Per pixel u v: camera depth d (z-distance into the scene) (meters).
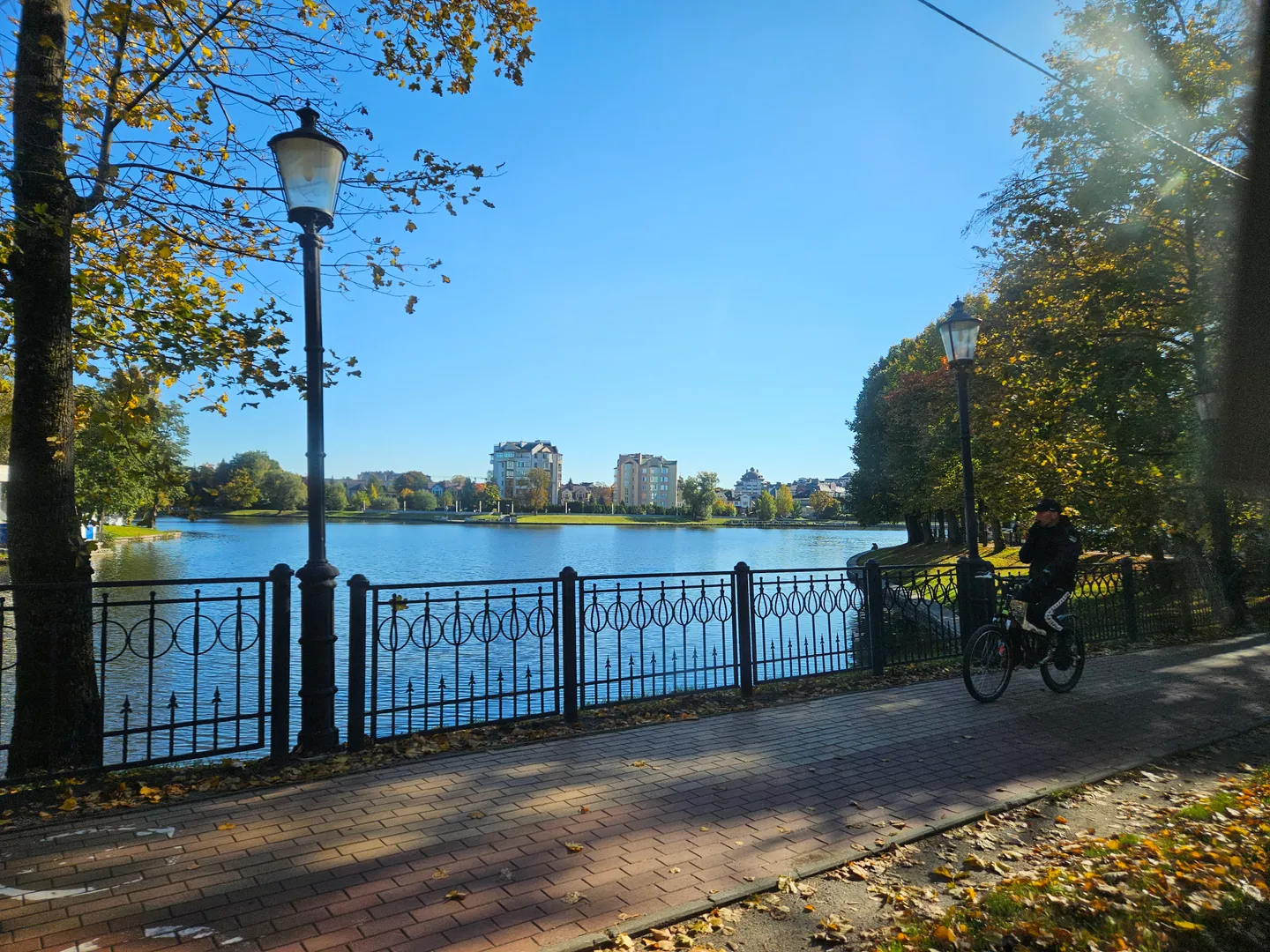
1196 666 9.66
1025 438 16.03
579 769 5.44
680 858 4.00
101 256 6.95
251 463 145.88
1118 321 14.90
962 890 3.67
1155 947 3.03
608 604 7.29
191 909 3.42
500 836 4.26
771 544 78.81
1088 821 4.64
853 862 4.00
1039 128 14.11
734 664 7.96
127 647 5.04
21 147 5.61
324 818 4.48
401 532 107.31
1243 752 6.08
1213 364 12.50
